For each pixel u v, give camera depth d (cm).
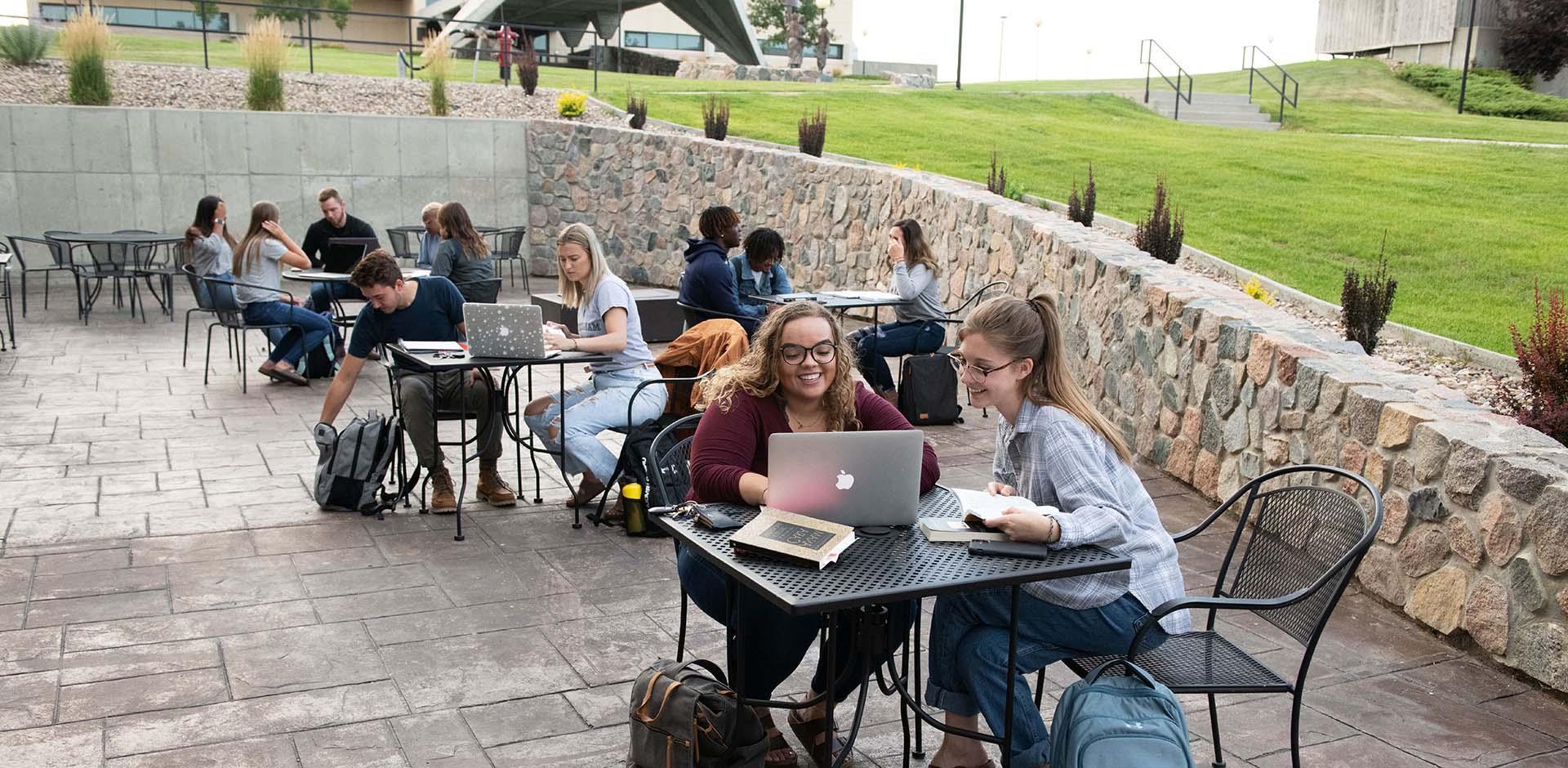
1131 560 253
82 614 404
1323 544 279
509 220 1570
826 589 228
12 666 361
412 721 332
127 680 353
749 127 1658
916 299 753
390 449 532
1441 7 2642
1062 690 361
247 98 1502
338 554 477
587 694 353
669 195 1441
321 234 990
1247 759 316
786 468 268
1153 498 580
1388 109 2266
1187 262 943
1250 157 1441
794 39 4000
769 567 243
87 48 1410
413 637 393
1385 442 433
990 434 716
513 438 556
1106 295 704
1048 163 1424
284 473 597
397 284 544
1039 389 284
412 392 528
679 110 1781
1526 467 363
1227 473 556
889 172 1105
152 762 303
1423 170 1318
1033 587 272
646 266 1484
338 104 1612
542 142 1554
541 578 455
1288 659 385
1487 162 1368
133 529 500
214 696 344
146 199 1377
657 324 1072
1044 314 283
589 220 1539
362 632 396
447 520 529
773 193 1285
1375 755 319
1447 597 398
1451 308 786
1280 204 1141
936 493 311
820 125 1300
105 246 1157
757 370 310
